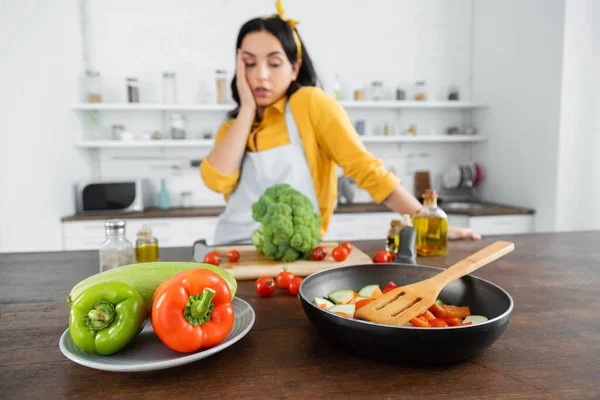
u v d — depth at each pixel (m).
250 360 0.53
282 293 0.82
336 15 3.14
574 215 2.55
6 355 0.54
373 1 3.18
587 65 2.48
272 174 1.47
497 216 2.67
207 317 0.51
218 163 1.46
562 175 2.50
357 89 3.04
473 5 3.30
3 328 0.64
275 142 1.49
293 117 1.46
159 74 3.00
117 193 2.69
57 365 0.52
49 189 2.45
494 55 3.07
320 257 1.00
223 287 0.52
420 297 0.55
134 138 3.02
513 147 2.89
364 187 1.37
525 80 2.75
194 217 2.65
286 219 0.97
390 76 3.25
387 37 3.22
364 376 0.49
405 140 3.08
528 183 2.75
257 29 1.36
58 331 0.63
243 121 1.46
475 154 3.36
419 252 1.09
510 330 0.62
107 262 0.92
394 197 1.33
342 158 1.40
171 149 3.06
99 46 2.93
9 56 2.20
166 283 0.50
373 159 1.36
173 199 3.10
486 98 3.18
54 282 0.90
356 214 2.75
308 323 0.66
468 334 0.45
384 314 0.52
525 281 0.88
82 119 2.83
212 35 3.03
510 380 0.47
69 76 2.67
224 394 0.45
